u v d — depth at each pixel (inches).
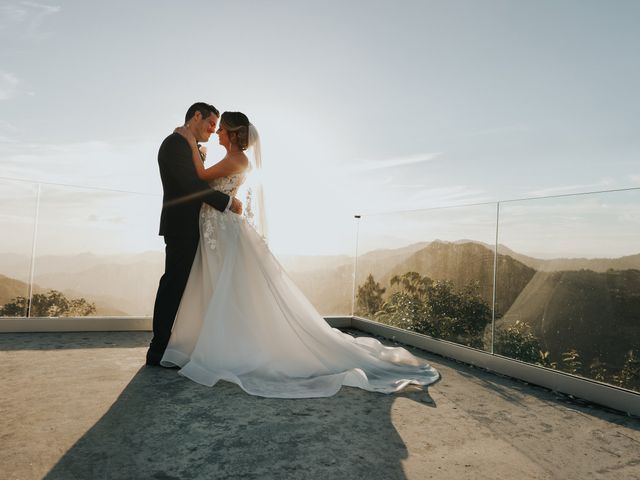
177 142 113.1
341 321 191.3
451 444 72.1
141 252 163.0
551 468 65.6
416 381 108.3
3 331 141.5
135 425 71.6
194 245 113.8
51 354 117.1
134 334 149.4
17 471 54.3
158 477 54.5
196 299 115.7
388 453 66.7
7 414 74.2
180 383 96.4
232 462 59.9
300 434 71.7
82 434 67.1
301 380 103.9
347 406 88.3
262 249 118.1
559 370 111.3
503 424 83.5
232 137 121.6
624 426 85.7
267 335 110.7
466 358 134.3
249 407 83.5
